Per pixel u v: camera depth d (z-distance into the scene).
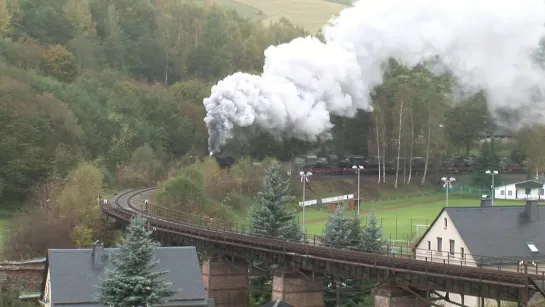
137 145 170.88
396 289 70.62
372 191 165.75
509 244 86.25
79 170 120.69
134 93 195.50
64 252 76.25
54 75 191.88
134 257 66.19
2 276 90.81
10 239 105.50
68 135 154.50
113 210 109.50
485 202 102.56
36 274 91.38
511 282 60.34
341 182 164.88
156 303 66.44
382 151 182.25
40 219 108.44
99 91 186.88
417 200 164.50
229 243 87.56
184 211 120.75
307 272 81.00
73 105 169.00
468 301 83.44
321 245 84.69
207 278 91.19
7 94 149.00
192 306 74.75
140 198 129.12
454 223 87.81
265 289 95.88
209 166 147.25
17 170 140.50
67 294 72.94
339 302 84.69
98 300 67.06
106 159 159.12
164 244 99.00
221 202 132.38
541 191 163.88
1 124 145.00
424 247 93.31
